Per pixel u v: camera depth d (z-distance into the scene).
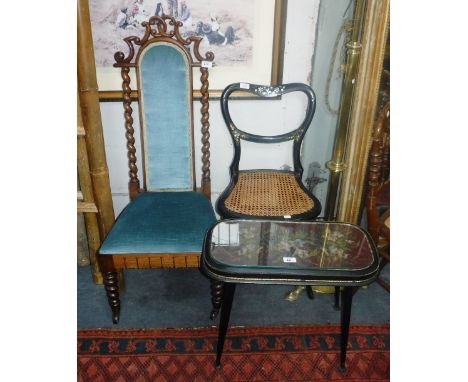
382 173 1.83
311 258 1.33
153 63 1.67
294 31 1.88
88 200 1.72
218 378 1.52
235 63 1.93
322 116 2.04
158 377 1.52
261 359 1.60
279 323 1.77
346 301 1.40
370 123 1.63
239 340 1.68
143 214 1.64
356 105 1.64
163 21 1.63
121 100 1.94
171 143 1.79
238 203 1.73
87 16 1.41
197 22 1.83
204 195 1.87
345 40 1.77
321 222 1.56
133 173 1.84
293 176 1.98
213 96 1.97
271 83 1.97
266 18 1.83
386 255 1.75
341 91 1.78
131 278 2.05
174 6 1.79
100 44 1.83
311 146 2.15
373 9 1.47
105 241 1.54
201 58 1.72
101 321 1.77
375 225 1.74
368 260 1.33
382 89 1.64
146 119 1.74
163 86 1.70
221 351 1.51
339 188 2.00
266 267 1.27
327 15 1.82
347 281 1.26
